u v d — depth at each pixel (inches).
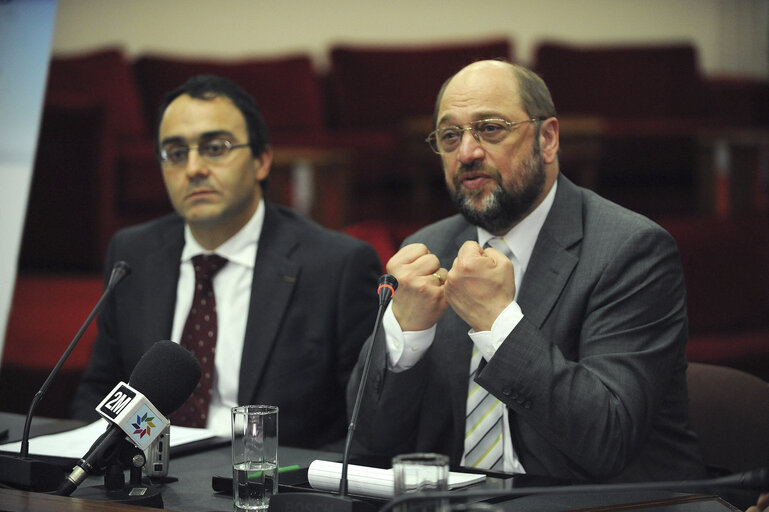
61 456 131.0
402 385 142.2
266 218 186.2
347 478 110.2
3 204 190.9
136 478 118.3
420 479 94.5
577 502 112.3
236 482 111.4
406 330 140.6
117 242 193.5
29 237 393.4
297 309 176.9
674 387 145.8
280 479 118.4
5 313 189.2
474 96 146.3
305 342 175.6
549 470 137.6
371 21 593.9
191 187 178.1
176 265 184.1
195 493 119.1
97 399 187.2
